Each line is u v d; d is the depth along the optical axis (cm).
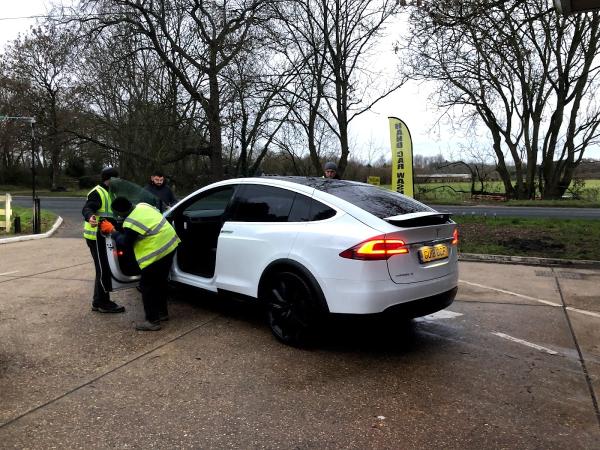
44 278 741
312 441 296
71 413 327
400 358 432
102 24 1814
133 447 287
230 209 516
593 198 2897
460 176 3803
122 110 2430
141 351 439
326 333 431
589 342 478
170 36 1922
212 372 395
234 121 2008
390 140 1268
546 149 2967
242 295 487
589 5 721
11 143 4159
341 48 2030
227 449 286
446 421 322
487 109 2892
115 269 518
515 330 513
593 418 329
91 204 533
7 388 363
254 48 1878
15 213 1684
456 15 1062
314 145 2206
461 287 707
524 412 336
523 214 1917
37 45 3766
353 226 410
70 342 461
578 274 800
